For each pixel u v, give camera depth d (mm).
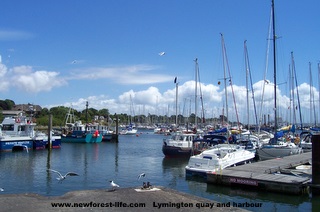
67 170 30875
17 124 50375
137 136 98562
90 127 78750
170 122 145500
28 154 45062
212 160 25281
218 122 92375
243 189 20797
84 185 23359
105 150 52719
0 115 94188
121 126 134125
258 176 20844
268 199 18703
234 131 53531
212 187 21891
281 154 33531
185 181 24734
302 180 19547
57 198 13344
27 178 26219
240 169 23750
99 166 33875
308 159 29547
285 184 18984
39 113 114375
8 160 38781
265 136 48969
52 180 25219
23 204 12312
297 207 17219
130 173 29047
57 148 54125
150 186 15297
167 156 39125
